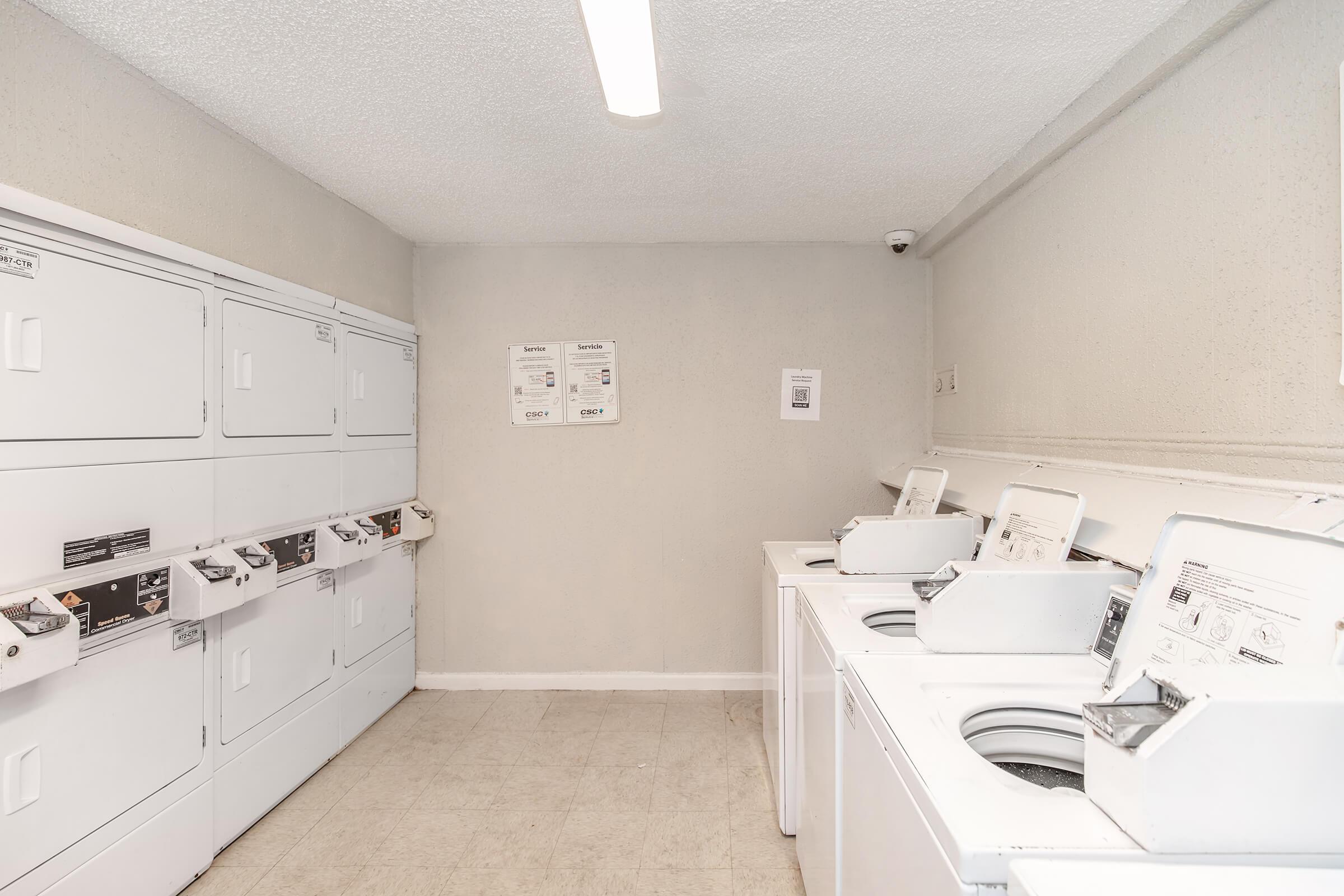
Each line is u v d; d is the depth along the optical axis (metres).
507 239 3.18
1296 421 1.22
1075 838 0.74
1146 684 0.84
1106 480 1.73
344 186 2.49
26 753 1.35
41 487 1.40
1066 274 2.00
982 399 2.61
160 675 1.69
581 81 1.75
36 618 1.30
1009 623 1.39
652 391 3.24
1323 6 1.16
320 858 1.92
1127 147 1.70
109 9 1.44
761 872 1.87
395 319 3.05
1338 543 0.90
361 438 2.71
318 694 2.41
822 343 3.23
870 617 1.77
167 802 1.71
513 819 2.12
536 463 3.27
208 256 1.83
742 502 3.24
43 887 1.38
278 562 2.17
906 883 0.91
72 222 1.43
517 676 3.26
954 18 1.48
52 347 1.42
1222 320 1.39
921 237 3.14
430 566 3.27
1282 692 0.73
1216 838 0.72
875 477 3.23
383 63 1.66
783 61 1.65
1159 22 1.48
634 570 3.26
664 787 2.32
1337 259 1.14
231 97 1.83
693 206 2.71
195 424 1.81
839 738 1.39
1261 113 1.29
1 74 1.36
